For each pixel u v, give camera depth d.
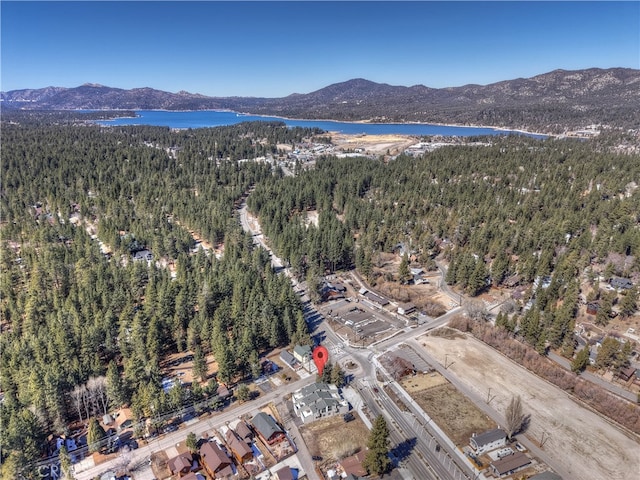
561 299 133.12
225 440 81.31
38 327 113.00
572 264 144.12
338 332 122.69
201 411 89.38
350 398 94.31
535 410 90.31
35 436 76.69
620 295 133.62
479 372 103.44
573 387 96.06
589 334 117.00
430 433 84.06
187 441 77.81
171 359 109.62
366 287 152.75
